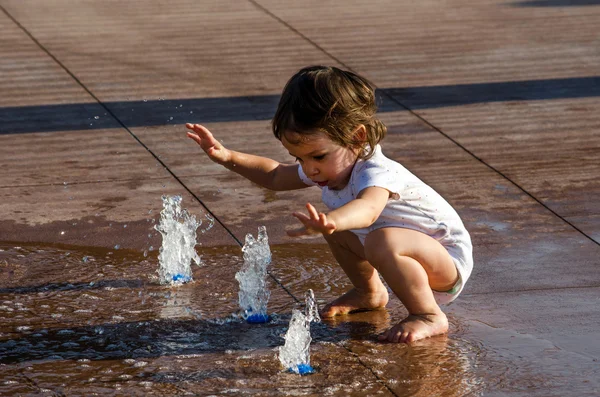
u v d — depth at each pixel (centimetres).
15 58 1655
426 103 1444
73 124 1334
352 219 651
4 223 977
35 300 786
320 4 2155
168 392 624
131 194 1075
